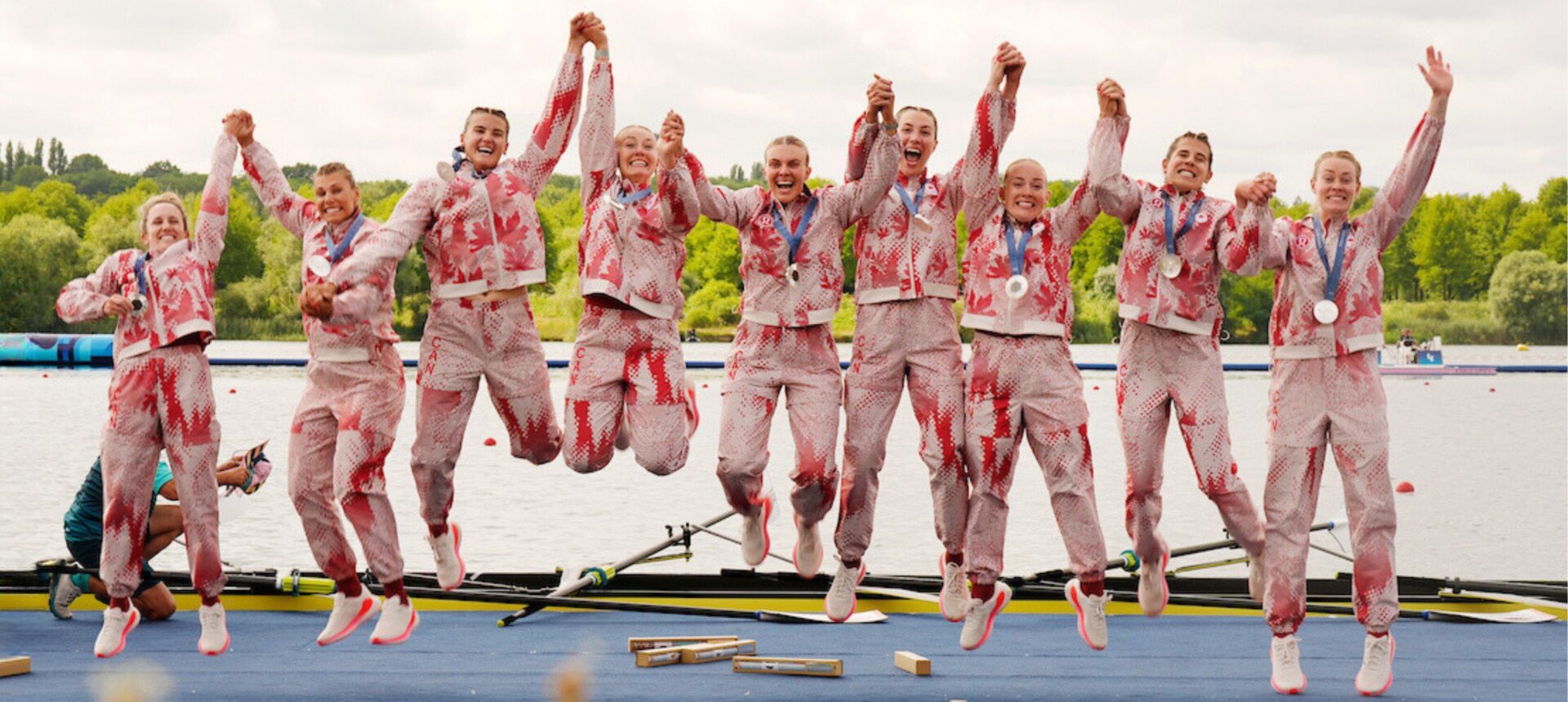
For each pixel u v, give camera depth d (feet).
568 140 21.33
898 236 21.22
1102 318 200.13
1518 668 21.79
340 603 21.25
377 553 20.79
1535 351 231.50
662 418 21.22
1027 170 20.99
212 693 19.49
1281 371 20.72
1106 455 63.62
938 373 21.17
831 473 21.42
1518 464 61.00
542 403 21.38
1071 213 21.15
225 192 21.84
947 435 21.17
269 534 39.27
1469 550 39.52
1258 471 58.75
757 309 21.52
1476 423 83.20
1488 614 25.76
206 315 21.36
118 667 21.13
